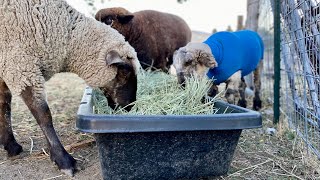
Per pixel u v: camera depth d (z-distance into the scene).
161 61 1.91
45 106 0.89
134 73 0.97
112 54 0.91
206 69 1.23
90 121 0.71
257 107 1.64
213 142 0.80
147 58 1.78
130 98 0.99
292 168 0.93
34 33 0.87
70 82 2.67
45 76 0.94
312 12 1.04
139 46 1.74
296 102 1.22
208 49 1.24
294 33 1.22
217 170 0.85
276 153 1.03
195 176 0.84
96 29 0.96
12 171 0.90
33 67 0.88
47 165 0.94
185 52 1.22
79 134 1.20
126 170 0.79
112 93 0.98
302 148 1.04
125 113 0.96
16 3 0.85
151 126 0.73
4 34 0.85
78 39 0.93
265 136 1.19
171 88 1.10
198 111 0.93
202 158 0.82
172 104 0.96
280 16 1.35
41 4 0.88
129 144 0.76
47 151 1.03
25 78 0.87
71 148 1.04
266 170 0.91
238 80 1.43
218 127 0.76
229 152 0.84
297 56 1.19
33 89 0.88
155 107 0.95
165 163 0.80
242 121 0.77
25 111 1.55
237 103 1.58
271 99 1.78
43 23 0.87
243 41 1.42
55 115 1.48
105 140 0.75
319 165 0.92
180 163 0.81
